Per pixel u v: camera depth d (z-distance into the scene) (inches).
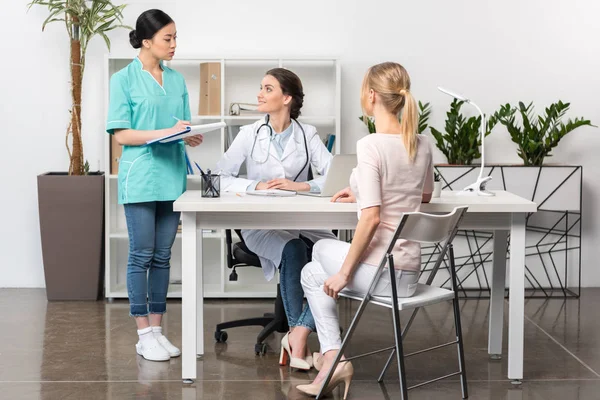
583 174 212.4
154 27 145.5
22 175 208.2
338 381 128.3
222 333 162.7
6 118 206.5
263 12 206.7
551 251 213.6
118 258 212.5
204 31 206.7
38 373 141.5
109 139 197.9
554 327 175.2
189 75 207.9
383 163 118.6
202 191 137.9
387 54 208.7
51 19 195.0
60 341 162.2
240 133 158.6
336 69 198.4
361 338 166.1
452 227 123.3
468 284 212.7
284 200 133.0
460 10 208.4
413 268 121.6
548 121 200.4
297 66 208.4
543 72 210.2
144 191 145.6
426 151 124.1
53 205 195.0
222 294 201.9
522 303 135.9
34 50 205.0
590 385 136.5
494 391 133.0
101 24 203.2
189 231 133.0
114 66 204.8
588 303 197.6
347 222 133.0
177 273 211.3
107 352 154.7
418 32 208.5
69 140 207.8
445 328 174.1
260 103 154.2
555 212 212.4
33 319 179.8
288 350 144.4
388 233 120.7
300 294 145.9
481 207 131.7
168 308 192.7
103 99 206.5
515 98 210.8
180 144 150.4
